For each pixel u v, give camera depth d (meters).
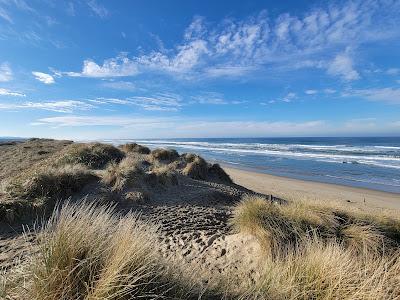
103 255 2.97
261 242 5.42
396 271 3.78
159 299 2.78
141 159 17.62
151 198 10.34
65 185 8.98
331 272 3.25
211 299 3.03
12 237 6.13
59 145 30.78
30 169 17.56
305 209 6.40
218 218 8.68
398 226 6.55
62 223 3.16
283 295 3.09
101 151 17.50
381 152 53.47
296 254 4.11
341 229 6.05
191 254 5.65
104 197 9.00
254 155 51.91
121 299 2.57
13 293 2.60
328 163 38.66
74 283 2.68
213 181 17.28
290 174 29.89
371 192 21.09
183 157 19.77
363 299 2.98
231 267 5.00
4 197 7.70
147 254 3.05
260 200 6.66
